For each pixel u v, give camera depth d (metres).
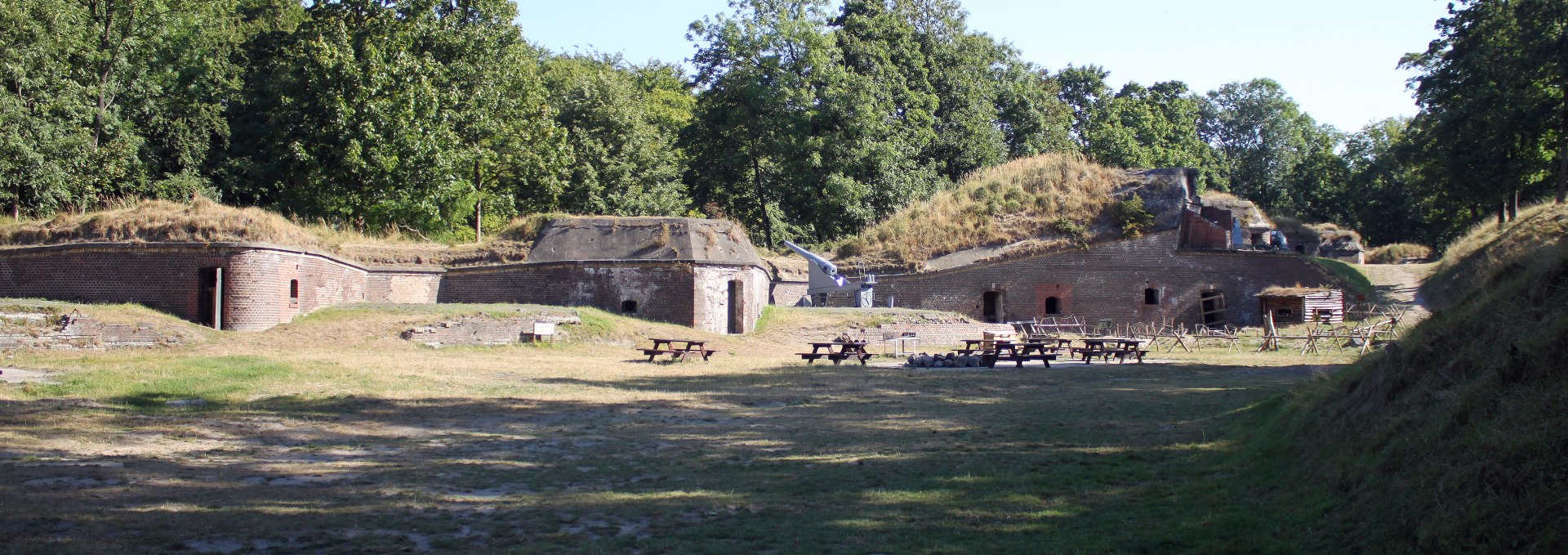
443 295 37.59
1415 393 10.11
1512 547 7.16
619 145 59.66
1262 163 96.75
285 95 46.31
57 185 40.16
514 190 55.50
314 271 32.66
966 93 67.94
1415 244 77.38
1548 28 44.62
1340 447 10.55
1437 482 8.30
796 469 13.32
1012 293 45.62
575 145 57.59
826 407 19.53
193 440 15.05
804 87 58.84
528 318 31.92
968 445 14.96
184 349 27.05
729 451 14.70
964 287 45.53
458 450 14.71
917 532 10.02
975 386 23.23
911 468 13.29
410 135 44.81
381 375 22.67
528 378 23.59
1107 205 48.28
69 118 42.25
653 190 60.28
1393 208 85.88
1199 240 48.56
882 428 16.73
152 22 46.00
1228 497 10.73
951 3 69.50
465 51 48.03
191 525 10.04
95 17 44.91
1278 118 98.06
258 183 47.97
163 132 46.47
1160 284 46.56
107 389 18.92
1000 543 9.54
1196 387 22.25
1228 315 46.94
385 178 44.78
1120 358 30.00
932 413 18.58
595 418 17.97
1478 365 9.55
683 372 26.12
